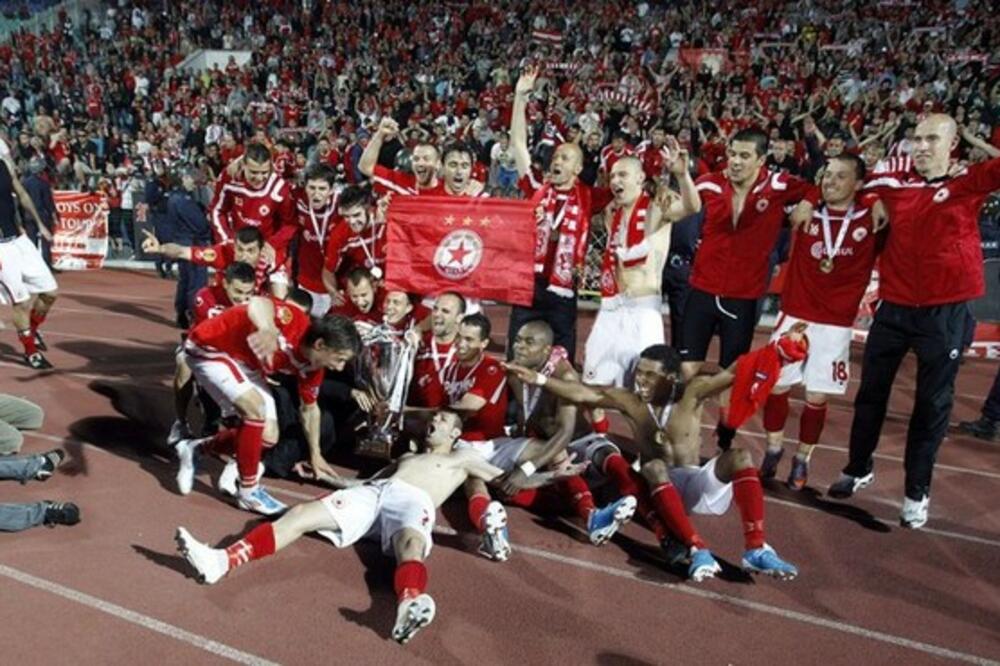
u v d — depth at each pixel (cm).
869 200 586
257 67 2717
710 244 648
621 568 504
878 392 586
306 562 489
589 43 2689
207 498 573
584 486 559
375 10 3069
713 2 2761
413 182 731
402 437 621
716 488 507
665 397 523
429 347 608
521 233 639
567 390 540
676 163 577
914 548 545
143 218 1709
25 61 2981
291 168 1466
